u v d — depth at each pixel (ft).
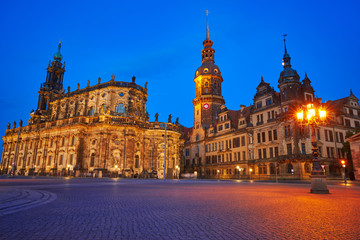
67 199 47.55
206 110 314.96
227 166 263.08
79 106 265.75
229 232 23.17
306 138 191.11
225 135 271.90
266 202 44.45
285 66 216.74
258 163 222.69
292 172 192.75
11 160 304.71
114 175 215.10
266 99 228.22
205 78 322.55
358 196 57.00
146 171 234.38
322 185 65.46
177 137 259.80
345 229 24.36
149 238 21.11
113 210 34.76
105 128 224.74
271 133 215.92
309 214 32.17
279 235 22.17
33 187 80.12
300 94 206.08
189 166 326.65
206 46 338.95
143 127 244.83
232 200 47.37
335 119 219.61
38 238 20.68
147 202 43.73
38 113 318.65
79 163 224.74
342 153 203.72
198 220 28.37
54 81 340.80
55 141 248.93
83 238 20.86
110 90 247.09
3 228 23.85
